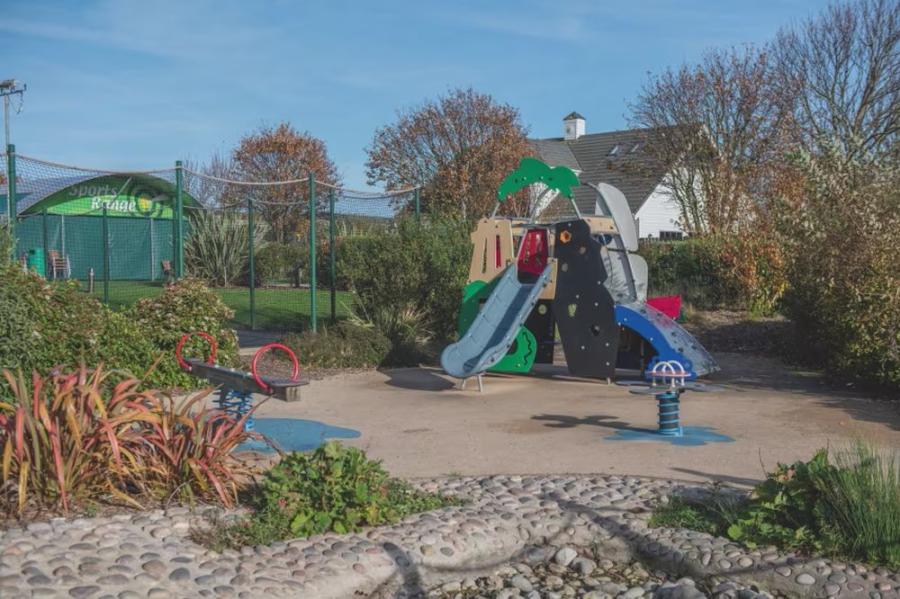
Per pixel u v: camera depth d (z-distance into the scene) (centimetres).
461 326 1212
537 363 1261
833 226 1081
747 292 1786
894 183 1067
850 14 2753
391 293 1421
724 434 813
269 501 528
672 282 1945
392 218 1628
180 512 520
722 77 2684
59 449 496
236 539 494
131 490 550
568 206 3161
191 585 434
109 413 544
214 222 2445
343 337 1306
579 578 521
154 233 2623
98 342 909
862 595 456
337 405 971
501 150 3200
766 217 1798
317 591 454
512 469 689
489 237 1197
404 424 869
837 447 752
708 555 512
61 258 2397
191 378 993
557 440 794
